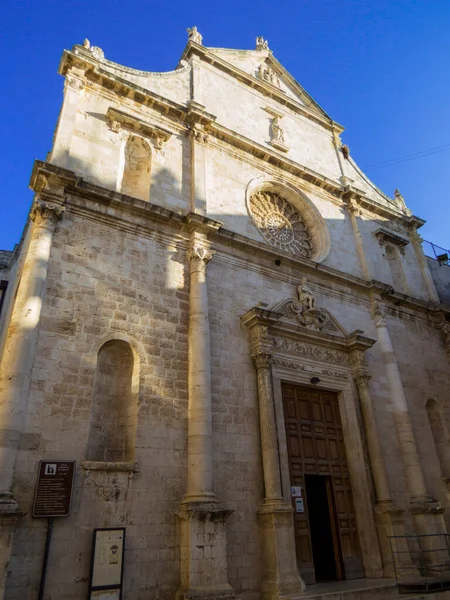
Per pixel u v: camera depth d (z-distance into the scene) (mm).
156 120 17719
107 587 9945
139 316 13477
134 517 11055
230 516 12531
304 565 13688
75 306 12445
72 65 16156
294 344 16703
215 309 15242
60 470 10477
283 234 20531
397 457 17594
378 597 12672
